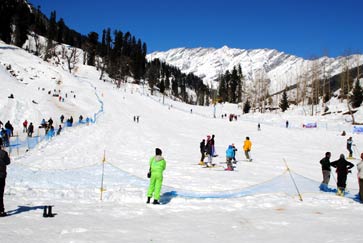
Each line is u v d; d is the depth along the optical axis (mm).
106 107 72188
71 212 9164
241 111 114188
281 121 69875
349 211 10070
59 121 46406
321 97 105188
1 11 132375
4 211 8641
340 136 44125
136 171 18312
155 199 10836
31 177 15164
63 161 20609
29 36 163375
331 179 18219
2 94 52156
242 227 7855
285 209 10320
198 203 11141
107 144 30281
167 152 27781
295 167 22062
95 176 16297
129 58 181625
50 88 84438
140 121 56438
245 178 17344
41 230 7156
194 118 67500
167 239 6797
